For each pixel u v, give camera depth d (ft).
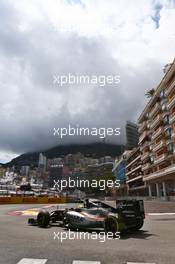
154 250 23.85
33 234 34.01
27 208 98.78
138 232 35.88
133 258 20.90
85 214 37.09
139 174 294.87
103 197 246.88
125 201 35.78
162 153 204.64
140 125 273.54
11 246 25.90
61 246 25.96
